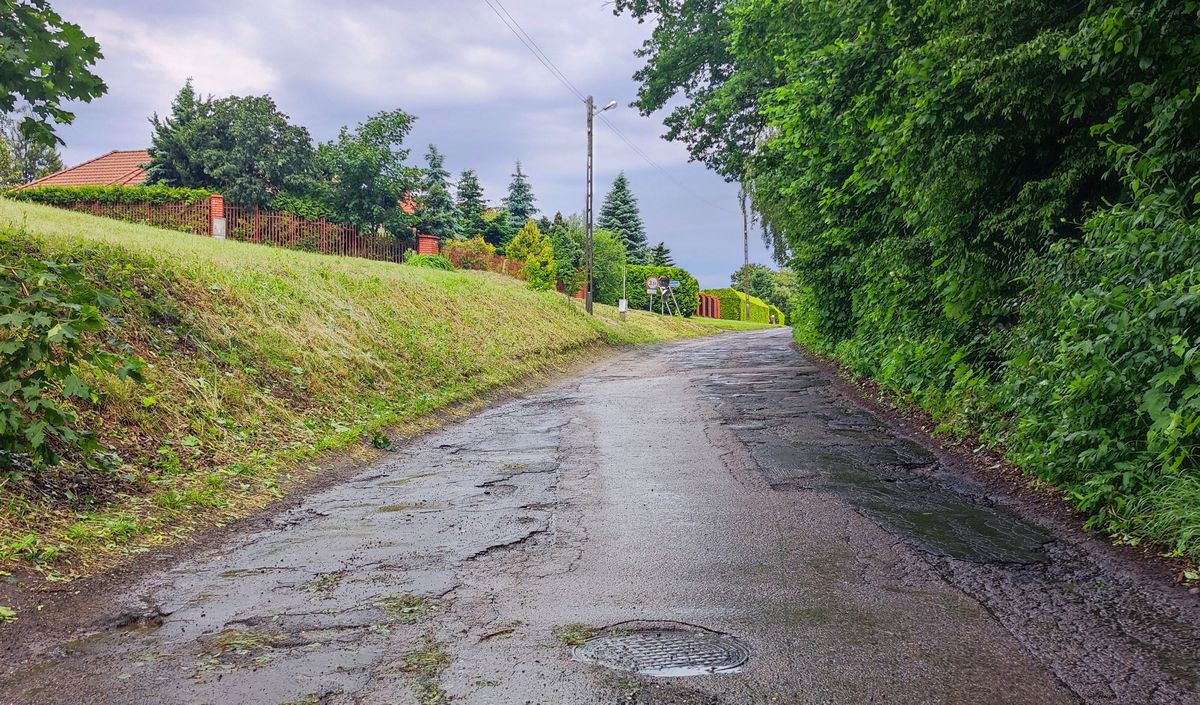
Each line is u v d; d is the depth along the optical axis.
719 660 3.51
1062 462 6.07
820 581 4.54
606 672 3.41
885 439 9.20
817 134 13.00
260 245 20.97
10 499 5.47
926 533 5.46
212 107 32.44
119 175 37.78
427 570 4.97
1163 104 6.40
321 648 3.77
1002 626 3.83
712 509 6.25
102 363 5.35
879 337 13.90
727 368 19.41
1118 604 4.09
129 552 5.38
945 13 8.44
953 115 8.76
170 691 3.34
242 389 9.50
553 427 10.97
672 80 28.67
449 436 10.59
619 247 46.19
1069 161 8.31
